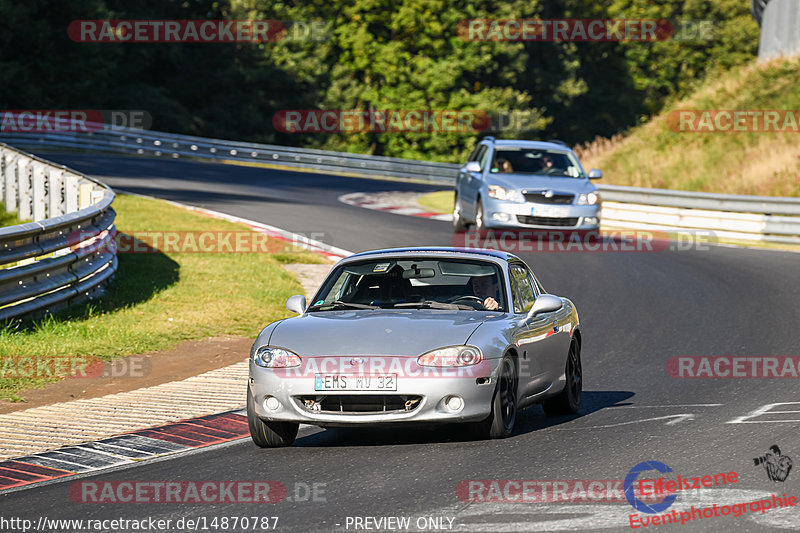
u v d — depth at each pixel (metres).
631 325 52.12
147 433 30.89
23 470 26.59
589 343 47.97
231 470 26.27
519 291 33.09
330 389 27.42
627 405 35.16
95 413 33.50
